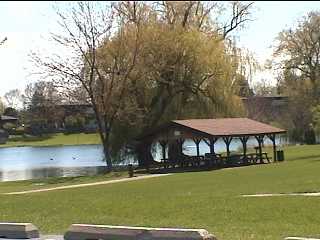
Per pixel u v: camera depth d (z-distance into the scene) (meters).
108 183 39.12
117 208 19.12
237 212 16.94
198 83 56.72
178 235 10.65
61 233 13.63
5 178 54.53
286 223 14.59
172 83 56.34
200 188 28.23
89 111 60.53
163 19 58.16
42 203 21.81
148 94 56.69
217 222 15.27
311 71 83.06
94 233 11.66
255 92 89.38
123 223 15.55
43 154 96.38
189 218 16.30
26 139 126.38
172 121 52.47
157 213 17.62
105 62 54.28
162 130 53.41
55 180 46.25
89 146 114.62
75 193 29.12
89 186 37.22
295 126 84.50
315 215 15.71
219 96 57.56
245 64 60.53
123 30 54.69
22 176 56.69
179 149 55.41
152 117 56.91
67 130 123.88
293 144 84.81
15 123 126.56
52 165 71.56
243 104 62.12
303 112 83.62
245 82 62.69
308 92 83.00
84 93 55.62
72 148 109.62
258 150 62.22
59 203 21.50
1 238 12.60
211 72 56.59
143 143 56.19
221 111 57.94
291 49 83.56
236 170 42.06
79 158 83.44
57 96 56.75
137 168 54.44
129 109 54.84
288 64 84.06
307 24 82.88
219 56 56.88
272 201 19.06
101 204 20.47
